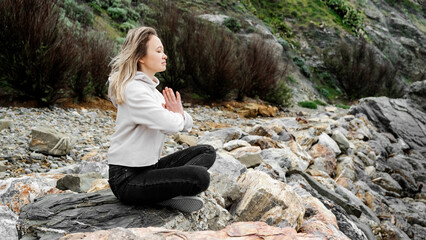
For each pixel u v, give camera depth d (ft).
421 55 106.11
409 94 43.52
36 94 26.84
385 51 97.35
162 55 7.35
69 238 6.01
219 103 39.88
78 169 14.28
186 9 64.59
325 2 97.86
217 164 13.82
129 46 7.16
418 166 31.35
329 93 70.59
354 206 15.62
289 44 79.82
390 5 127.03
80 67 29.04
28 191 9.92
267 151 18.25
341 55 72.90
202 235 6.74
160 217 7.30
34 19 26.35
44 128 17.78
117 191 7.36
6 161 15.35
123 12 52.16
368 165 26.76
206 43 40.01
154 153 7.20
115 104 7.41
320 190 16.05
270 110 39.55
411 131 38.55
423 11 132.98
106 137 21.84
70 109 27.37
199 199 7.38
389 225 18.12
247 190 10.30
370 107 40.81
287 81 63.36
